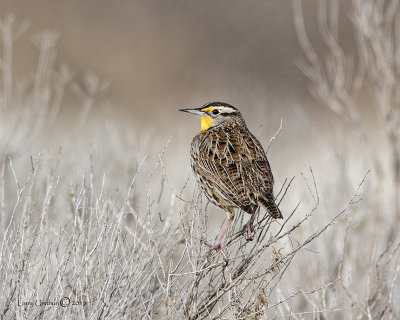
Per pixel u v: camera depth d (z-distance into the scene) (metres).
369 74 13.51
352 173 13.34
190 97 27.94
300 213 11.35
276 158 18.55
